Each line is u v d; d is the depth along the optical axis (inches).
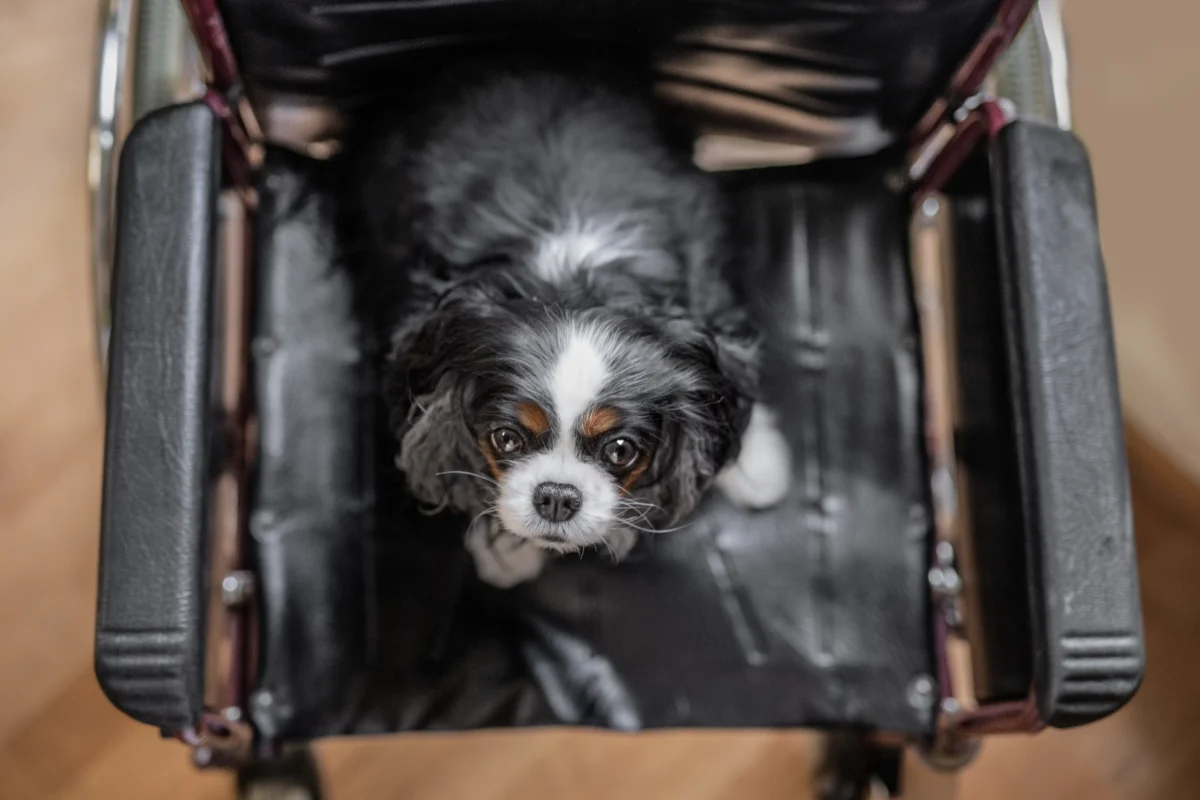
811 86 52.6
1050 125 45.8
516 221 53.0
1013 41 49.4
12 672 75.9
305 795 69.1
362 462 54.5
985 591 51.1
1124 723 78.9
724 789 77.4
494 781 77.0
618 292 50.9
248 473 53.6
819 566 55.4
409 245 53.9
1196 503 77.5
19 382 80.2
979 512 51.9
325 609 53.2
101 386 50.9
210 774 75.1
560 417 47.5
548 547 51.8
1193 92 66.6
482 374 48.1
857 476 56.1
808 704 53.9
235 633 52.4
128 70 51.9
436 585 54.1
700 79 52.9
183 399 40.5
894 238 58.2
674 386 48.5
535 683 53.8
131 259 41.7
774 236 58.5
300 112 53.1
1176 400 67.9
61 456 79.4
